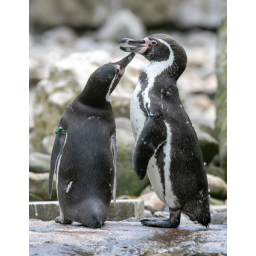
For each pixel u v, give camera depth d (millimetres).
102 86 7512
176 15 37438
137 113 7523
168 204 7574
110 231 7016
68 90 15117
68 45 32656
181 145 7328
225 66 16219
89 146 7336
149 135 7117
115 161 7574
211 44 33812
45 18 36875
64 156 7383
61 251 6105
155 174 7453
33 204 8945
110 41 34219
